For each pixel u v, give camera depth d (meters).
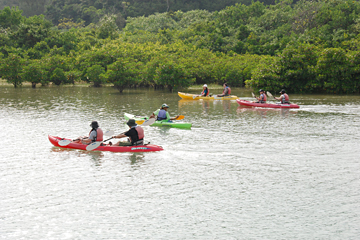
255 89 40.53
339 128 19.06
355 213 9.23
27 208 9.52
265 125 20.05
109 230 8.41
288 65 39.16
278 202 9.91
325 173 12.15
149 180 11.52
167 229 8.45
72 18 112.94
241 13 82.50
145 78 43.78
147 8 110.88
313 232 8.33
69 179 11.59
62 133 17.81
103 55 49.44
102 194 10.41
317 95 37.59
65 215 9.13
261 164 13.11
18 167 12.76
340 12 63.03
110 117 22.42
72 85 50.09
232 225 8.65
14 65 45.12
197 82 51.09
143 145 14.77
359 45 43.22
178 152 14.56
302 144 15.75
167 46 62.56
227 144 15.77
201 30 75.44
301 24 68.88
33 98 33.28
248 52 61.81
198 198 10.16
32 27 60.19
